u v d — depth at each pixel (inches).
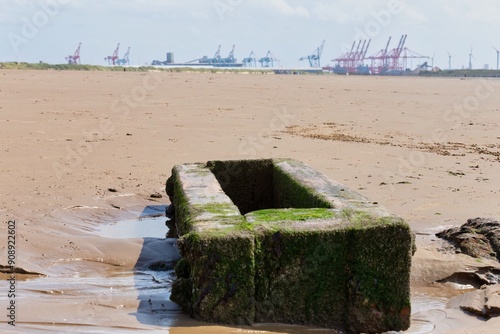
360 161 451.8
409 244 184.2
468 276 234.7
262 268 181.6
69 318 182.7
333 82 1779.0
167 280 222.5
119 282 219.3
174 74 1994.3
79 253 246.2
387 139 560.7
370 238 183.2
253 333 176.4
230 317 180.7
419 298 219.9
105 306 193.5
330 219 188.4
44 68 2422.5
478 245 256.1
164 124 612.7
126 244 257.3
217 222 191.5
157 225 301.7
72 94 914.1
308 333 179.9
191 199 227.1
